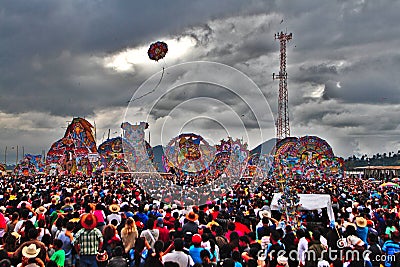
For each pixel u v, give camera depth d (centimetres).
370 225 1099
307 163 4306
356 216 1158
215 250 854
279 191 1471
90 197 1593
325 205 1359
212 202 1529
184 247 891
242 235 996
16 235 879
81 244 875
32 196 1661
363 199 1800
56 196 1686
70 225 912
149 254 806
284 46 5309
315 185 3027
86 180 3584
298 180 3844
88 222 879
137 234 933
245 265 807
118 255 791
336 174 4281
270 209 1394
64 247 891
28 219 1018
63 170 5200
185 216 1130
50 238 930
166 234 984
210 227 1038
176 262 752
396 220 1240
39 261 748
